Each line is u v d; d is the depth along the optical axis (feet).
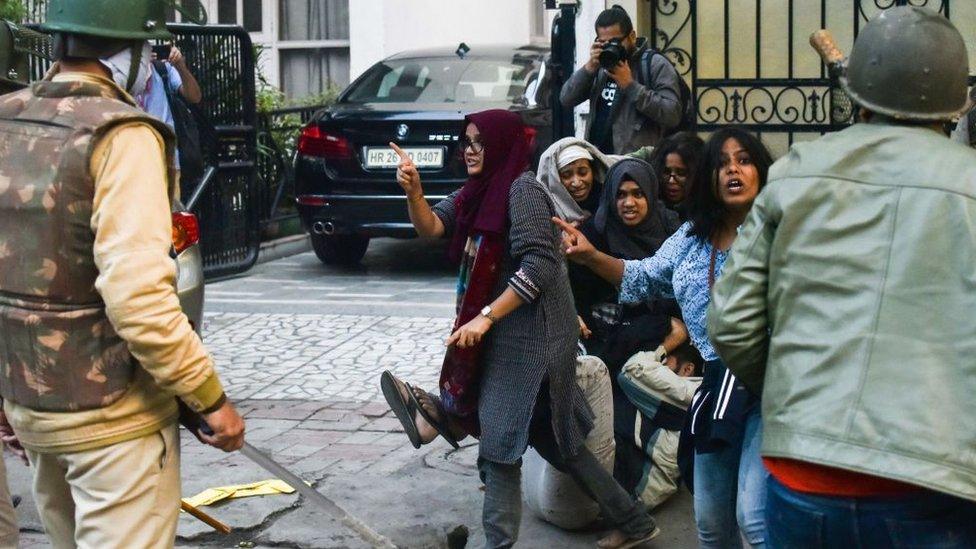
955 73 9.20
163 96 29.07
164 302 9.95
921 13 9.33
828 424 8.73
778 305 9.21
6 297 10.41
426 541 16.35
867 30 9.42
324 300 31.24
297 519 16.98
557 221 14.26
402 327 28.27
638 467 16.84
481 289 14.55
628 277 14.01
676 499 17.66
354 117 33.12
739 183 12.82
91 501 10.49
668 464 16.75
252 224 35.17
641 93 23.26
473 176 14.71
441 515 17.21
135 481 10.43
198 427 11.02
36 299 10.25
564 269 14.73
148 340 9.89
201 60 32.94
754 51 29.91
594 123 24.26
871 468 8.54
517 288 14.10
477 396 14.85
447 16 48.06
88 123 10.07
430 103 33.42
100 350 10.26
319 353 26.08
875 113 9.34
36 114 10.34
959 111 9.28
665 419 16.79
